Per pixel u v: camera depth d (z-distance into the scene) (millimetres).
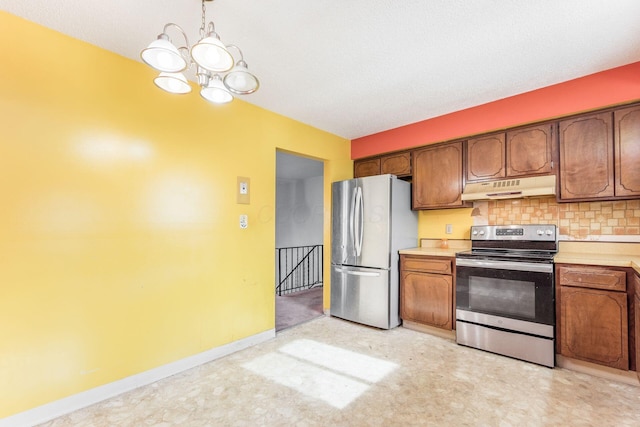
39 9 1584
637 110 2180
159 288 2160
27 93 1661
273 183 2996
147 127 2123
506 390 1972
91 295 1862
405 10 1606
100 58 1922
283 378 2145
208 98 1538
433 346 2705
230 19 1669
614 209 2490
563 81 2410
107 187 1932
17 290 1621
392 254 3145
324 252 3812
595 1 1527
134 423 1662
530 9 1592
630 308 1994
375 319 3184
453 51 1991
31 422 1643
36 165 1684
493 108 2789
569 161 2443
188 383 2080
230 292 2592
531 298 2363
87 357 1843
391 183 3148
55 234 1739
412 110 3000
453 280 2830
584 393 1931
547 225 2613
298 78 2346
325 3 1549
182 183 2301
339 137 3826
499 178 2803
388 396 1911
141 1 1524
